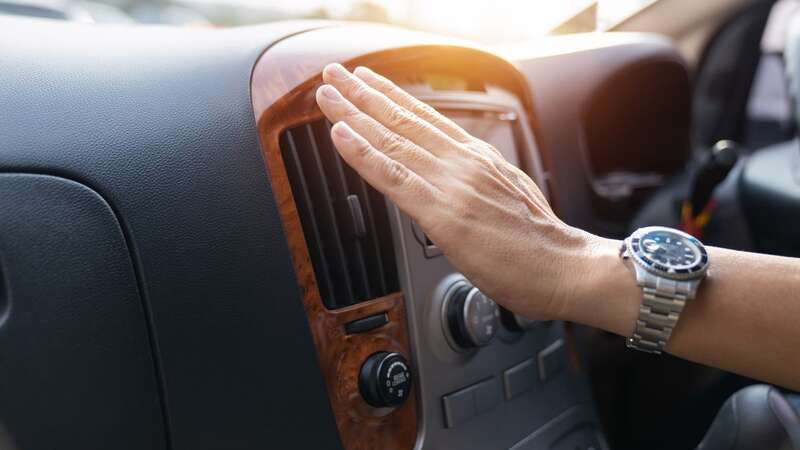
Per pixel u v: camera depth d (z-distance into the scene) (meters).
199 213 0.54
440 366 0.70
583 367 0.94
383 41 0.67
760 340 0.53
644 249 0.54
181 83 0.56
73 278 0.49
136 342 0.52
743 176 1.19
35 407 0.48
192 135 0.55
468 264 0.53
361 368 0.62
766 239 1.14
